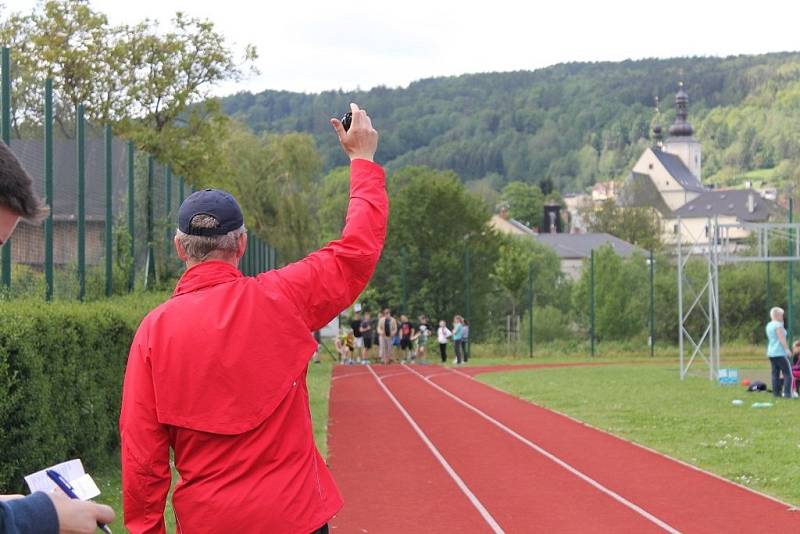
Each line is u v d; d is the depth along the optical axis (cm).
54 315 1117
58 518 259
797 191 9912
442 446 1625
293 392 394
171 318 390
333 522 1052
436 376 3462
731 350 4800
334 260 416
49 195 1438
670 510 1098
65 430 1134
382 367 4062
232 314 389
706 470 1346
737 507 1108
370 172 440
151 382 389
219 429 381
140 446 388
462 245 6291
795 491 1188
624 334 5209
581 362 4353
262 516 379
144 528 397
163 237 2105
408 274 6112
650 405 2223
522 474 1344
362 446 1628
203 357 383
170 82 3641
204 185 3712
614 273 5253
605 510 1103
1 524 246
